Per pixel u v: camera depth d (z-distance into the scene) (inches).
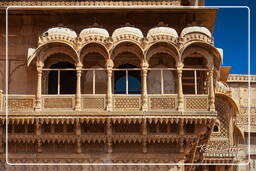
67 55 927.0
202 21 948.0
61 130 881.5
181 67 880.3
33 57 887.7
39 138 876.6
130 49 895.1
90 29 898.1
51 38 887.1
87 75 930.1
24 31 949.2
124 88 939.3
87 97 872.9
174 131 882.8
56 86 935.7
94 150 888.3
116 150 888.9
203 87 932.6
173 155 887.1
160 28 898.7
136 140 878.4
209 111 865.5
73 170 883.4
